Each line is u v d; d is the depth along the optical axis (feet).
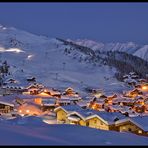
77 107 186.50
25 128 67.10
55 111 188.24
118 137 64.95
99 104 336.49
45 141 50.72
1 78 599.98
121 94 514.68
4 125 69.31
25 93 464.65
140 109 355.56
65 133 64.34
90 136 62.85
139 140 63.93
